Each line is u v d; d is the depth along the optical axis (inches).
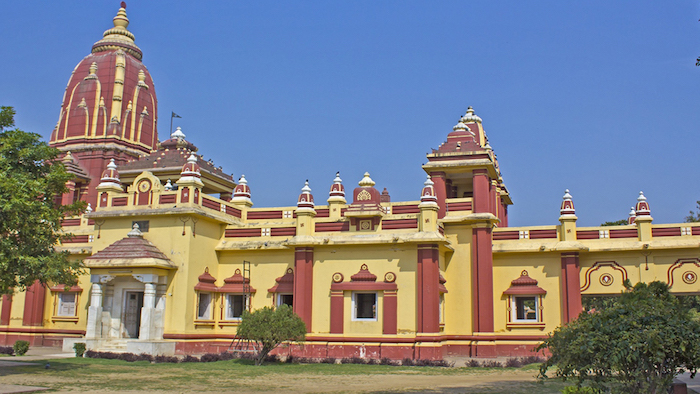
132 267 885.2
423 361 832.3
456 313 955.3
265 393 548.7
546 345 445.1
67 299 1075.3
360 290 898.1
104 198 982.4
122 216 948.6
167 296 904.9
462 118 1204.5
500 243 1005.8
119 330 927.7
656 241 941.8
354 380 652.7
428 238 868.0
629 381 402.3
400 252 897.5
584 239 979.3
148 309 879.1
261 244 965.2
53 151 713.6
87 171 1371.8
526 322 970.1
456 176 1049.5
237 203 1092.5
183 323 890.7
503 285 995.9
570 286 953.5
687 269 925.8
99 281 905.5
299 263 925.8
